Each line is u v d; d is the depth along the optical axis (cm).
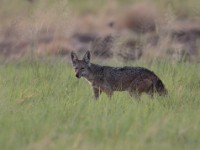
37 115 2462
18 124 2356
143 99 2886
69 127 2327
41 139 2161
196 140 2222
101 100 2820
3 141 2144
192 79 3250
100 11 6350
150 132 2231
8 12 5741
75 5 6656
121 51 4144
